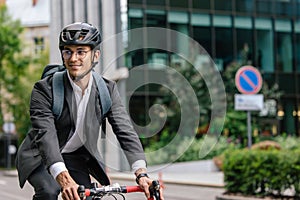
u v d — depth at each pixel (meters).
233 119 29.92
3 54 37.19
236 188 14.78
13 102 38.00
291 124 33.75
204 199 16.06
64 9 19.19
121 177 24.34
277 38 33.78
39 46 35.03
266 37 33.50
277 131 31.75
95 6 21.97
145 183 3.60
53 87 3.91
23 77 38.06
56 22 18.67
